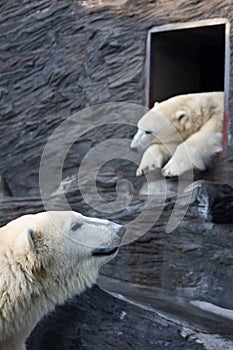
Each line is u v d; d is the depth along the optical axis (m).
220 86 16.41
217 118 13.35
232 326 8.67
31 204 11.55
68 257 6.58
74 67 14.79
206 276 10.59
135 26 14.03
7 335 6.54
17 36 15.60
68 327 7.80
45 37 15.23
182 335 8.00
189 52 15.52
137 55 14.01
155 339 7.89
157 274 10.86
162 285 10.82
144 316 8.12
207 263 10.62
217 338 8.10
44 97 15.15
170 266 10.82
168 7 13.61
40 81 15.26
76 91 14.74
